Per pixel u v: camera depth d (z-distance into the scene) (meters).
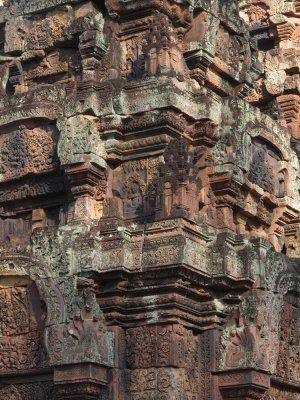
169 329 24.47
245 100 28.81
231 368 25.03
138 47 26.22
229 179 25.88
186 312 24.84
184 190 24.67
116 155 25.59
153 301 24.55
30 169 26.12
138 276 24.55
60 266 24.83
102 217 25.41
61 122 25.58
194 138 26.06
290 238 28.98
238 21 27.73
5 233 26.70
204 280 24.95
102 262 24.67
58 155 25.47
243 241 25.58
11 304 25.72
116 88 25.52
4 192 26.64
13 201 26.59
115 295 24.72
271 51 31.98
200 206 25.86
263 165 27.47
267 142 27.58
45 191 26.16
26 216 26.70
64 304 24.59
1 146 26.56
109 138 25.56
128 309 24.81
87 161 25.23
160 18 25.64
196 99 25.98
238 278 25.25
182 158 24.69
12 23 27.17
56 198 26.25
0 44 27.67
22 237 26.09
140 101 25.36
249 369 24.91
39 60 27.00
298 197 28.41
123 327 24.91
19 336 25.58
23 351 25.45
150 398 24.27
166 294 24.47
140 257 24.52
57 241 25.02
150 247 24.47
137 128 25.41
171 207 24.61
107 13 26.41
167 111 25.17
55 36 26.67
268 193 27.50
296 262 27.42
